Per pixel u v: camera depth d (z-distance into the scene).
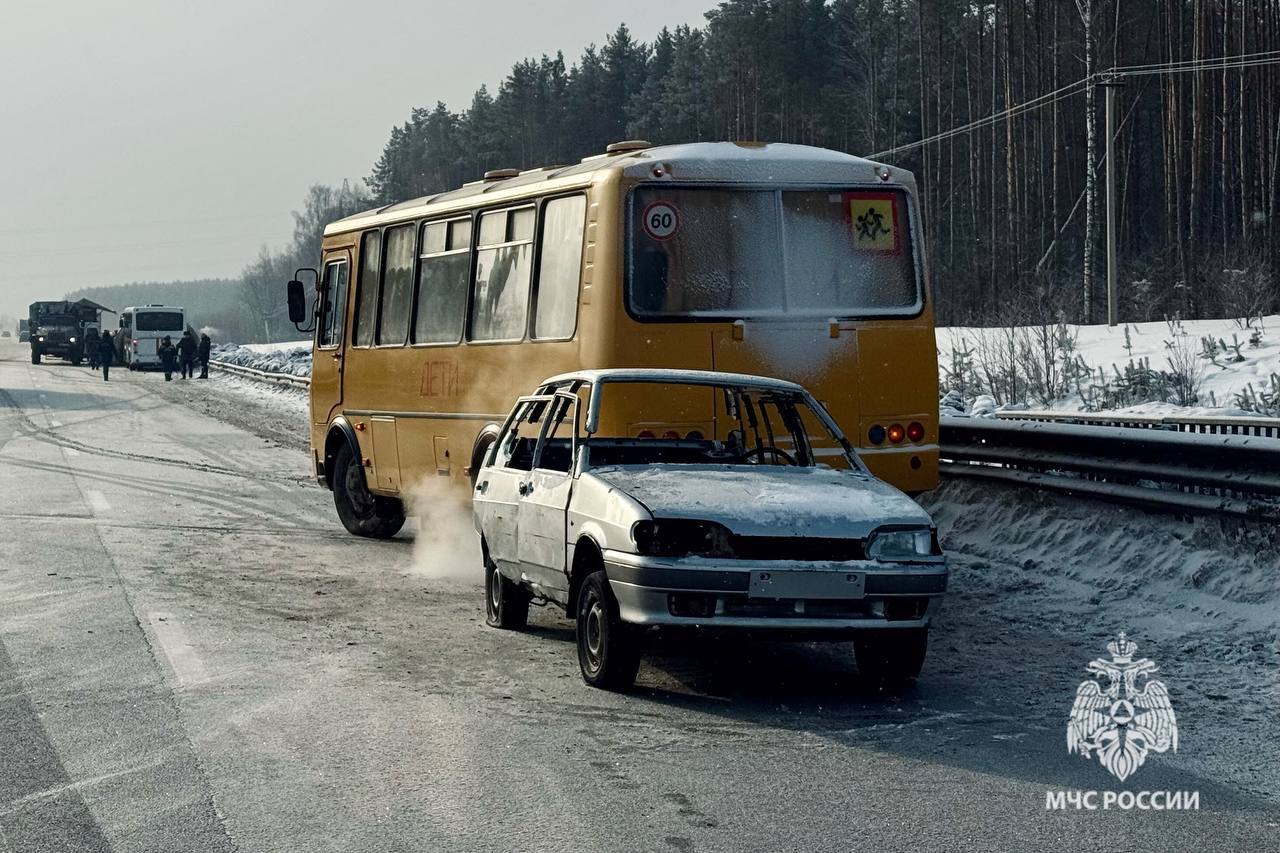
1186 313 48.38
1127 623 9.90
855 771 6.42
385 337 15.48
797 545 7.79
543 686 8.16
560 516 8.74
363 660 8.85
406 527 16.91
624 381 9.27
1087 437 12.22
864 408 11.87
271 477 22.16
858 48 84.19
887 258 12.05
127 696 7.82
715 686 8.27
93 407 40.84
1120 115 68.31
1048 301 41.50
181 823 5.64
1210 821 5.72
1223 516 10.63
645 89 98.12
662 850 5.32
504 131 107.38
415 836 5.47
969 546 13.26
